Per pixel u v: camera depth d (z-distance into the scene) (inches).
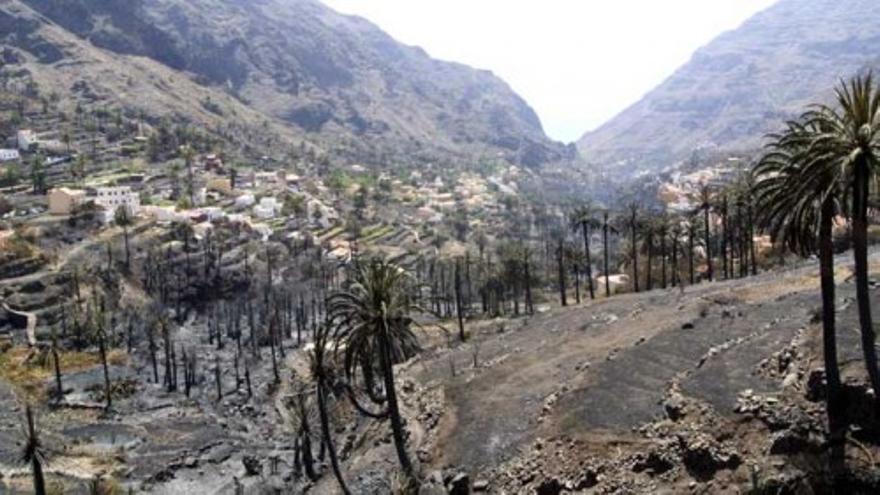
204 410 4503.0
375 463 2511.1
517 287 6131.9
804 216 1740.9
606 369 2349.9
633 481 1748.3
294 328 6707.7
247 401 4690.0
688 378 2042.3
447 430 2440.9
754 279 3624.5
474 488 2026.3
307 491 2630.4
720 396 1881.2
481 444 2234.3
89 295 6141.7
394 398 2311.8
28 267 6240.2
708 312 2866.6
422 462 2294.5
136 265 6993.1
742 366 2059.5
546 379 2593.5
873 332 1720.0
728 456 1657.2
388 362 2300.7
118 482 3284.9
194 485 3314.5
